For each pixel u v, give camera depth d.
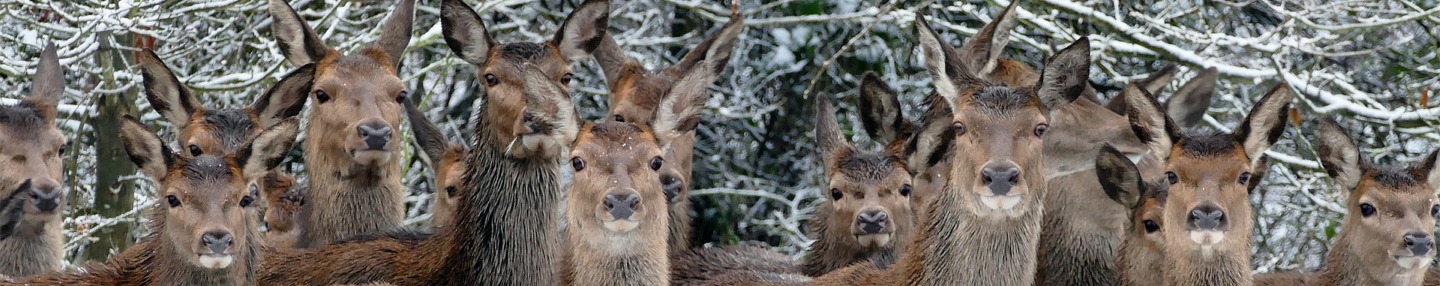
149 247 9.50
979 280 8.88
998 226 8.87
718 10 15.21
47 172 10.23
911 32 16.20
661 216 8.83
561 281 9.19
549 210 9.62
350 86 10.44
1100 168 9.94
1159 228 9.65
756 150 16.70
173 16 13.41
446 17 10.11
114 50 14.19
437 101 17.20
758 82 16.33
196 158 9.19
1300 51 14.63
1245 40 13.95
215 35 14.46
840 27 16.16
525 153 9.51
